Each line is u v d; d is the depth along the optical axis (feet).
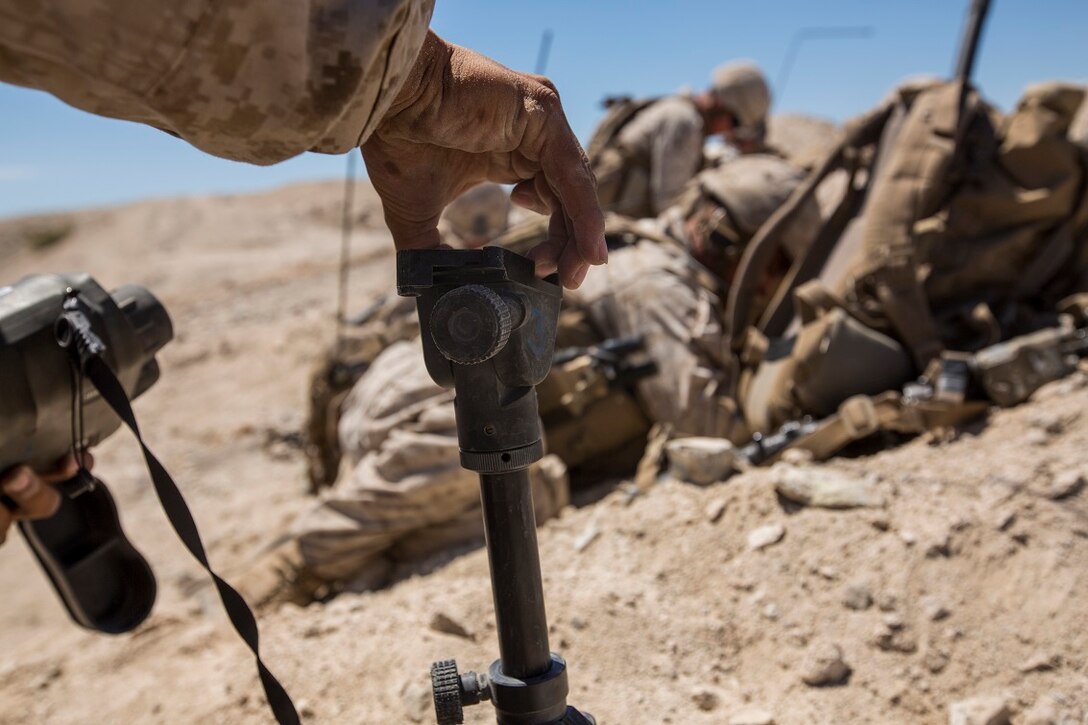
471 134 4.03
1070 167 9.65
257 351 28.04
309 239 61.11
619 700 6.65
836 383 9.36
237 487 18.21
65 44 2.69
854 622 6.98
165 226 70.90
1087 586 6.74
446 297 3.74
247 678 7.70
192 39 2.78
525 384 4.02
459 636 7.59
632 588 7.73
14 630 14.98
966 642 6.64
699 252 11.34
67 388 5.04
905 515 7.78
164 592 13.21
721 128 16.97
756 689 6.81
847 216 10.77
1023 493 7.64
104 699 8.19
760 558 7.77
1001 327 9.70
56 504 5.34
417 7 3.25
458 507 9.48
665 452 9.61
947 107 9.74
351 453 10.66
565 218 4.33
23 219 82.43
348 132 3.36
